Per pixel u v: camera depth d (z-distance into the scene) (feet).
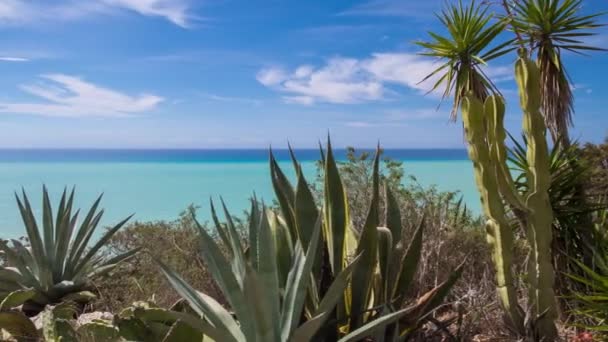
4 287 21.18
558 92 22.09
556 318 15.12
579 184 17.75
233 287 11.04
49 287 21.50
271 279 11.14
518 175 18.54
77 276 22.85
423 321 13.80
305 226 13.65
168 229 24.13
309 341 12.10
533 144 15.30
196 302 11.65
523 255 19.60
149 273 20.36
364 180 23.26
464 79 23.89
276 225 13.85
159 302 17.92
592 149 20.97
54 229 22.70
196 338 12.28
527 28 22.97
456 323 15.38
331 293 11.47
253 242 12.15
